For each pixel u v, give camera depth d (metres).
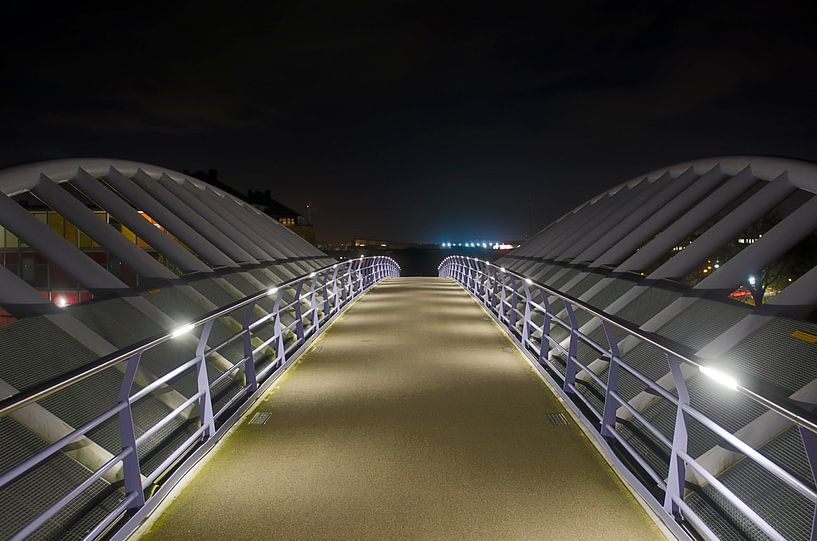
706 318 8.02
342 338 12.81
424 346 11.79
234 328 11.05
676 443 4.16
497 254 99.19
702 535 4.04
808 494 2.80
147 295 10.06
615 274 11.77
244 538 4.08
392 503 4.63
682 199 13.08
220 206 18.95
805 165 10.33
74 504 4.57
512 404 7.51
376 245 148.75
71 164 12.36
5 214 9.57
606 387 5.79
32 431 5.12
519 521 4.32
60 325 7.14
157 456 5.73
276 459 5.62
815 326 6.29
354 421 6.83
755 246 9.02
